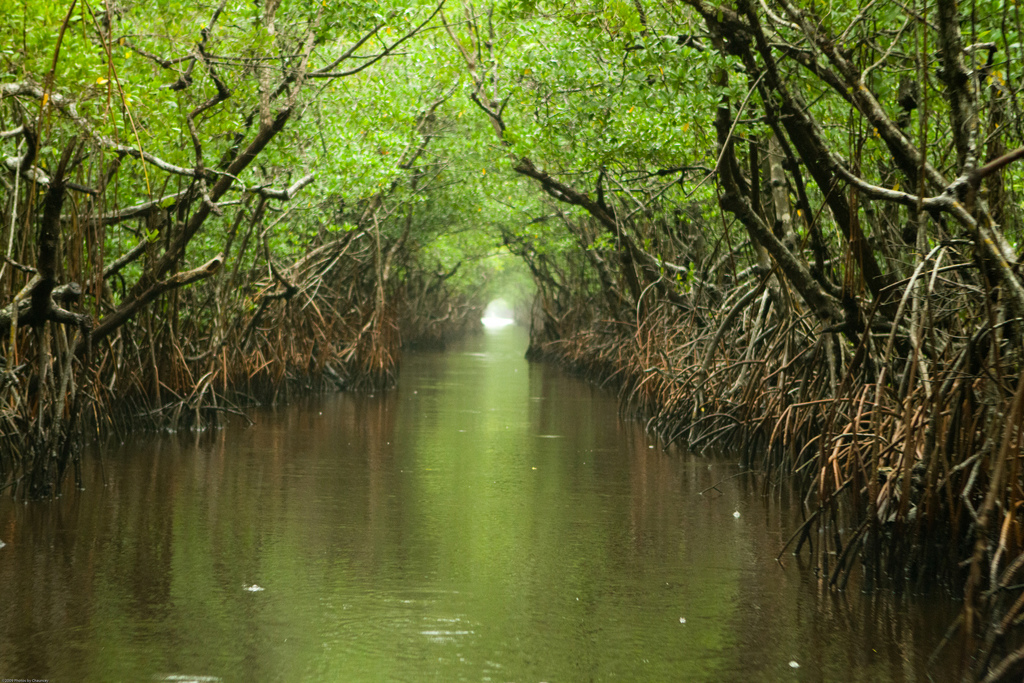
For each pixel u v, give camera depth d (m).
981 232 6.76
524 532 9.86
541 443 16.20
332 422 18.61
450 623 7.14
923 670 6.36
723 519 10.57
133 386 15.93
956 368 7.70
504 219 29.88
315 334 24.70
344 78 20.20
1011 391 7.14
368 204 25.41
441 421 19.11
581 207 21.78
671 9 11.07
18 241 10.74
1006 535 6.50
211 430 16.95
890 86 10.83
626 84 13.16
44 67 9.30
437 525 10.07
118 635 6.76
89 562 8.46
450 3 19.03
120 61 10.38
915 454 8.51
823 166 10.50
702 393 16.44
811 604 7.66
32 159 9.16
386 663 6.37
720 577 8.38
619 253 21.84
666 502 11.42
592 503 11.30
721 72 10.62
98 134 9.88
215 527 9.78
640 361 20.31
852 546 8.78
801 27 9.02
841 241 12.22
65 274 11.10
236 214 17.31
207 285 18.62
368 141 21.09
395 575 8.27
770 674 6.29
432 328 51.31
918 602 7.70
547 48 16.02
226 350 19.17
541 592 7.89
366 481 12.34
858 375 11.30
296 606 7.44
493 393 25.70
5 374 9.59
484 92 19.44
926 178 8.98
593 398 24.48
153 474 12.47
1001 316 7.41
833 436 10.79
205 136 13.27
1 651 6.43
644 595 7.85
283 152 16.53
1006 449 6.32
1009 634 6.86
